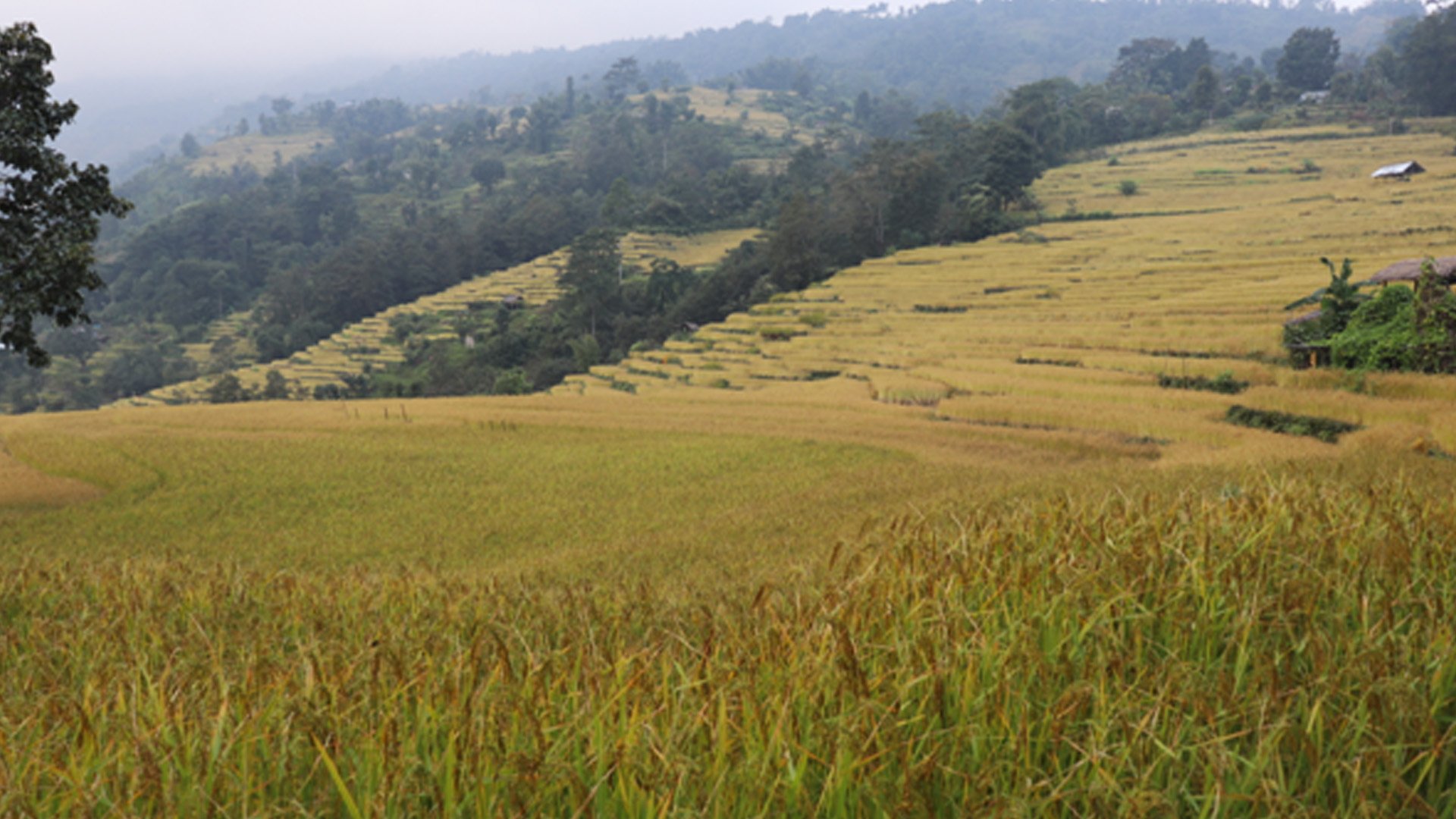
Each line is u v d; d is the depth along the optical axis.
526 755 3.34
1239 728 3.59
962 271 106.50
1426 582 4.54
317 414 59.84
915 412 52.75
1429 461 19.56
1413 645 3.90
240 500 36.09
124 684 5.09
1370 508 5.98
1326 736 3.46
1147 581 4.67
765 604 5.62
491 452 46.25
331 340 153.00
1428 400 36.38
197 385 138.25
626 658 4.35
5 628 7.97
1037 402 48.16
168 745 3.65
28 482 39.97
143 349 156.88
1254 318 61.72
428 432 52.94
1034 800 3.16
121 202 27.50
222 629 6.86
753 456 41.94
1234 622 4.18
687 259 159.00
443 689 4.14
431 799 3.47
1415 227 87.69
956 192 144.75
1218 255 92.50
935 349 69.81
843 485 33.62
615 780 3.43
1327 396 38.34
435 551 27.61
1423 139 147.62
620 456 43.78
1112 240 110.38
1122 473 24.88
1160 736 3.38
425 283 173.00
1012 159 133.75
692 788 3.23
